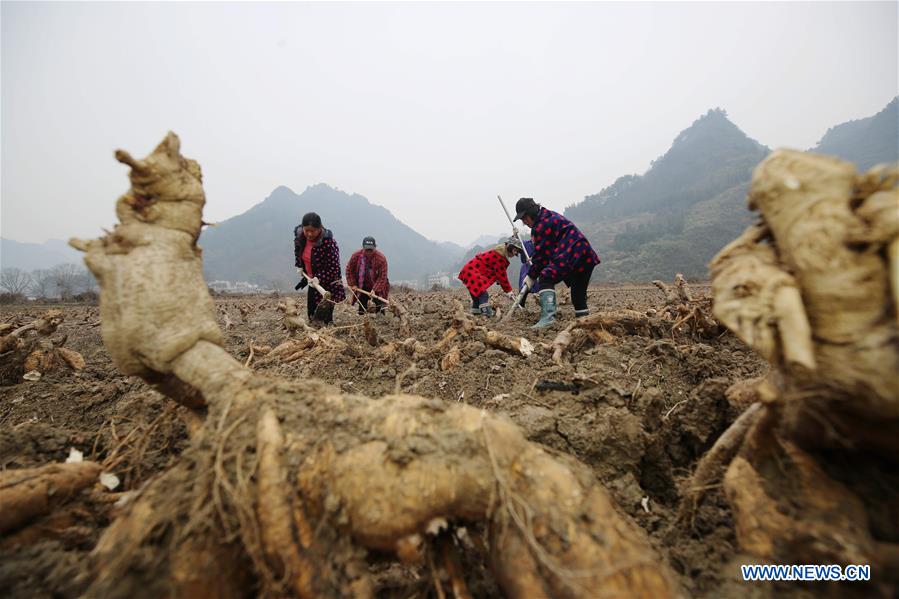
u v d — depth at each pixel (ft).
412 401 6.61
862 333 4.93
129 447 9.41
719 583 6.17
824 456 6.48
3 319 44.39
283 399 6.59
